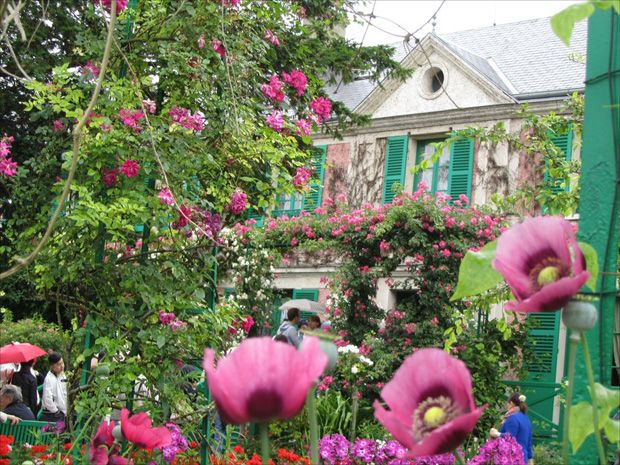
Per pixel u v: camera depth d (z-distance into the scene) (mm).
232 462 5031
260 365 1299
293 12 6961
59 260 5387
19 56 13383
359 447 3914
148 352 5152
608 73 2113
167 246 5641
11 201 5586
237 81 6004
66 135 5566
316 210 15562
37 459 3822
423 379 1438
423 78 20016
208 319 5430
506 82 19844
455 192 19031
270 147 6000
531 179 18141
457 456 1665
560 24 1731
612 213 2053
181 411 5176
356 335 15141
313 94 7156
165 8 5738
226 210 6102
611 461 2283
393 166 20094
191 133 5523
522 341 15180
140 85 5516
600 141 2105
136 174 5277
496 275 1745
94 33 6004
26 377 9508
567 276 1482
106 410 4492
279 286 20766
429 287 14594
